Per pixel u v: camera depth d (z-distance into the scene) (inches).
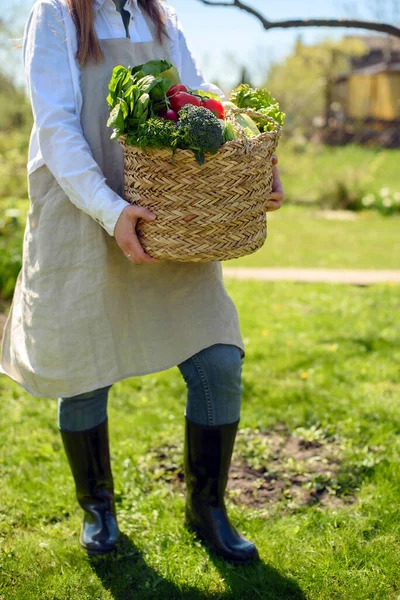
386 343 188.2
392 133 1160.2
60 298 83.8
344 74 1401.3
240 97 87.8
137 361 85.8
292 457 121.1
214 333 86.5
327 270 304.0
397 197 560.1
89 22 79.4
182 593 86.0
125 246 76.2
